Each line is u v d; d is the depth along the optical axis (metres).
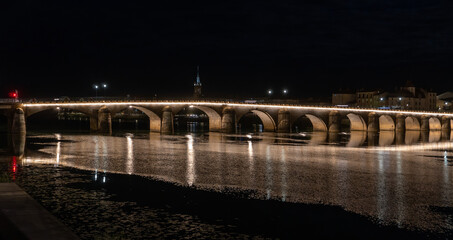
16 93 126.44
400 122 182.00
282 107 156.00
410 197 39.09
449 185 45.22
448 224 30.95
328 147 89.88
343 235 28.34
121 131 142.00
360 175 50.84
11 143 86.75
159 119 136.38
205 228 29.09
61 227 19.27
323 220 31.45
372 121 173.12
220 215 32.19
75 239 17.78
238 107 147.75
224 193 39.50
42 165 55.09
